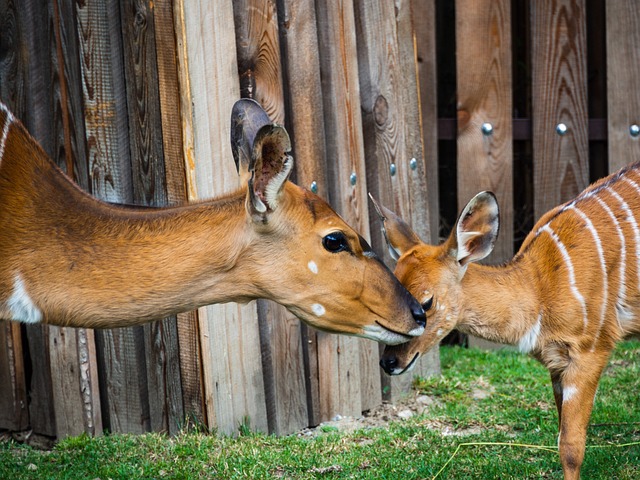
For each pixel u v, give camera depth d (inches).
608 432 238.7
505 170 325.4
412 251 219.1
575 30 323.6
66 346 244.2
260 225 165.8
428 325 214.1
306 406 258.8
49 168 175.3
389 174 282.2
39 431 253.6
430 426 251.4
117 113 234.5
